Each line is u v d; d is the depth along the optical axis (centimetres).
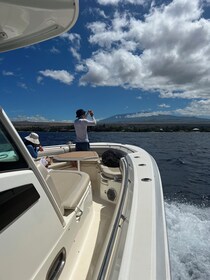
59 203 158
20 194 102
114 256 113
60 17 110
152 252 111
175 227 465
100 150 486
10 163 105
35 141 331
